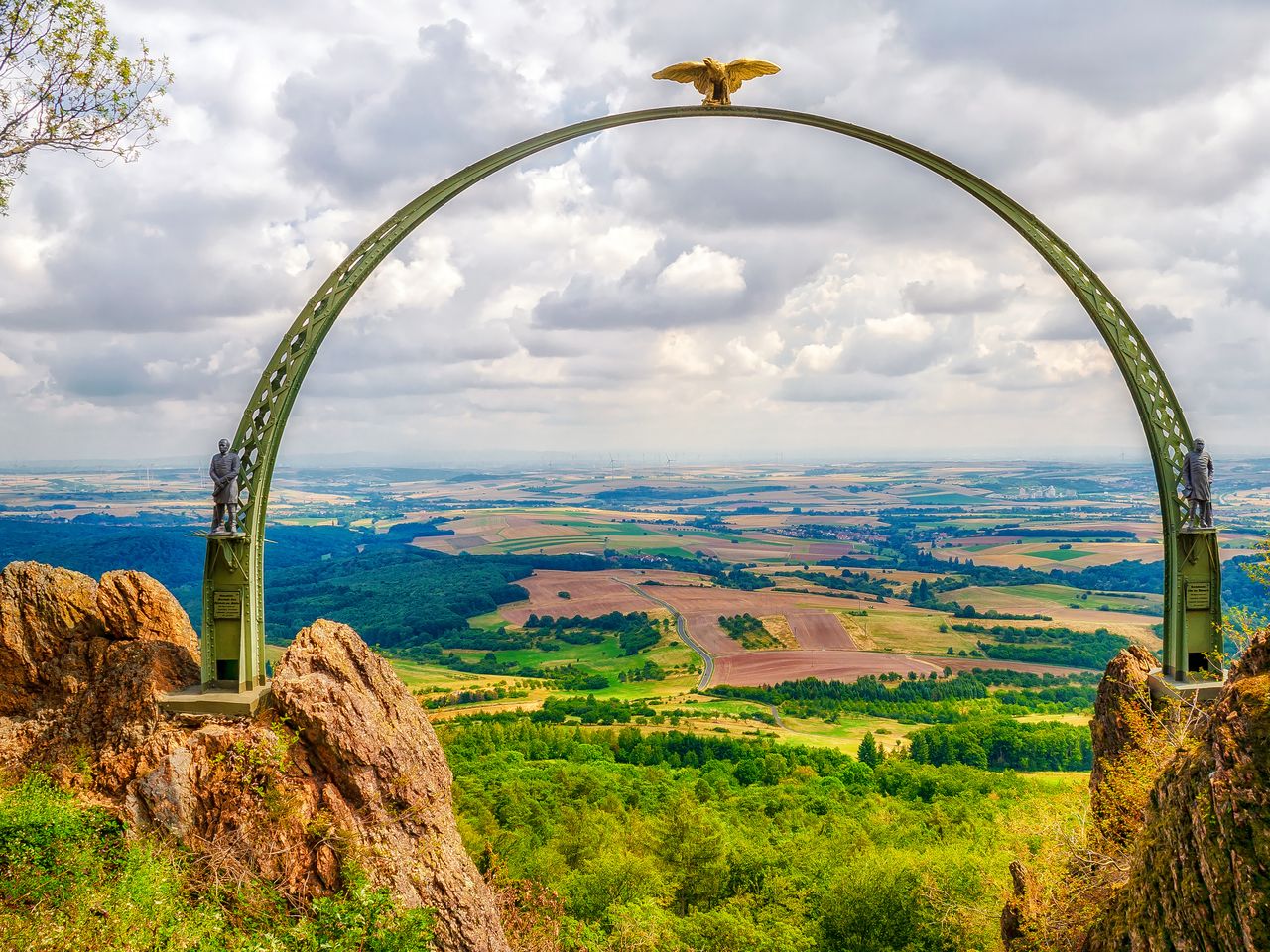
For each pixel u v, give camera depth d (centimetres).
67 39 1509
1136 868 1259
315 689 1416
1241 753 1058
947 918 3119
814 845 6250
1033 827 1973
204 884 1290
